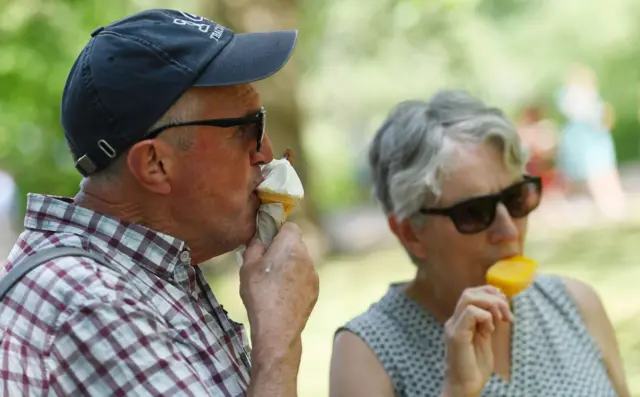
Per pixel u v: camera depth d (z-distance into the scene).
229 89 3.88
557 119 46.16
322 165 46.78
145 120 3.76
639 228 26.84
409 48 37.50
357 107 44.41
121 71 3.75
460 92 5.57
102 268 3.70
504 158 5.32
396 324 5.48
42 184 17.91
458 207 5.27
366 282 21.98
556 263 21.88
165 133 3.79
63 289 3.56
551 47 45.91
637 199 35.09
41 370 3.47
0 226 18.97
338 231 28.55
